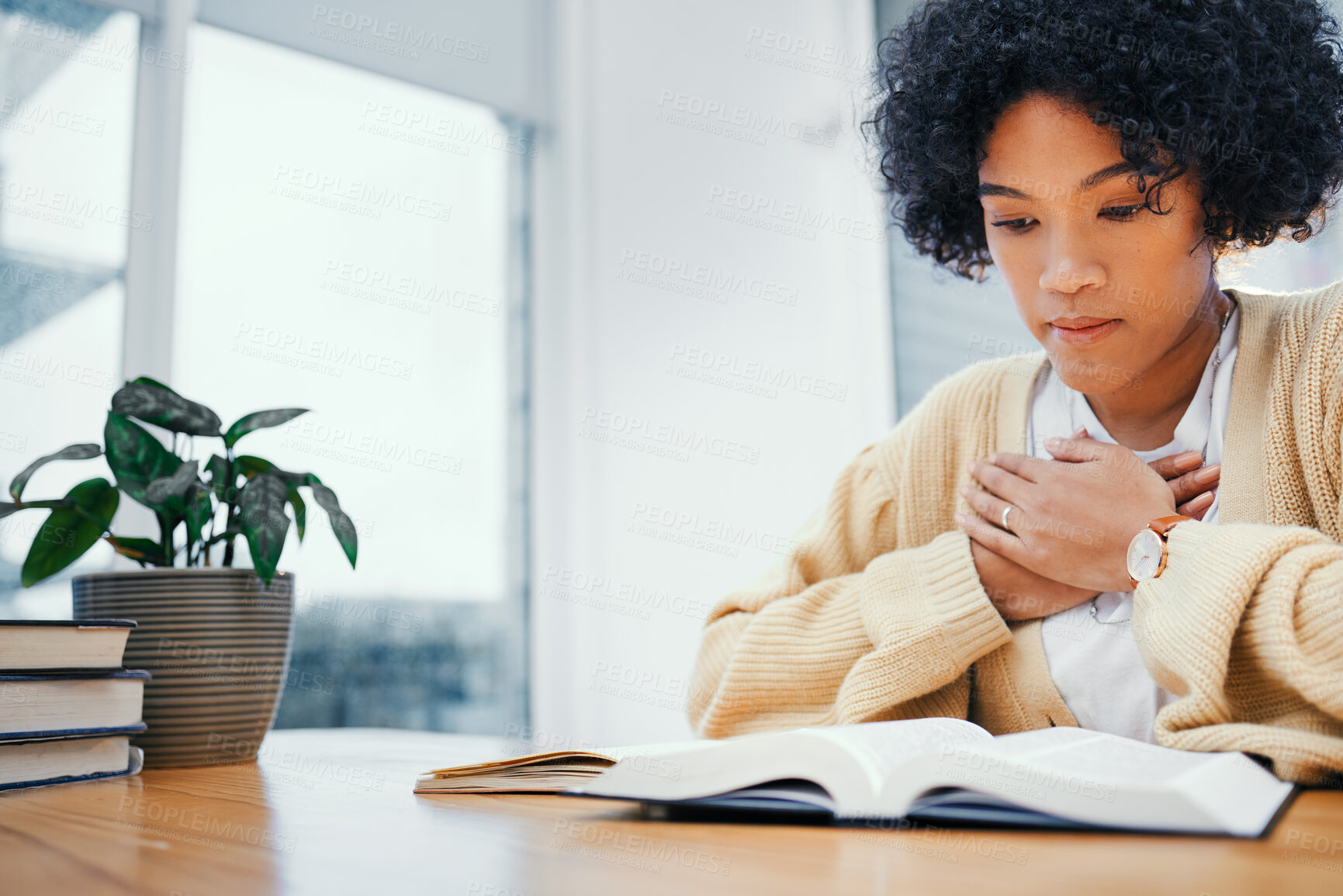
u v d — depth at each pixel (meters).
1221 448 0.82
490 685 2.79
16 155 2.18
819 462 2.69
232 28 2.54
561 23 3.12
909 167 0.97
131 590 0.90
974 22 0.80
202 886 0.36
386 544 2.65
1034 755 0.47
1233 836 0.40
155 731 0.87
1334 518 0.74
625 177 3.02
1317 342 0.76
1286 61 0.79
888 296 2.69
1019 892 0.33
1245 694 0.63
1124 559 0.77
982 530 0.85
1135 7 0.71
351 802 0.61
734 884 0.35
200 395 2.41
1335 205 0.89
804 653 0.87
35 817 0.55
